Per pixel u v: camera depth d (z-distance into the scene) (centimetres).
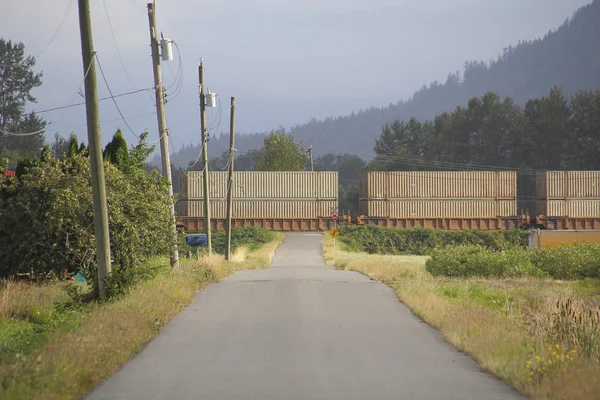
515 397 3105
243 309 6019
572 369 3394
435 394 3141
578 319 4575
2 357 3750
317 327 5047
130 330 4503
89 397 3061
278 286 8006
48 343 4041
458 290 8062
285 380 3391
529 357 3709
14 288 7338
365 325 5156
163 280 7069
